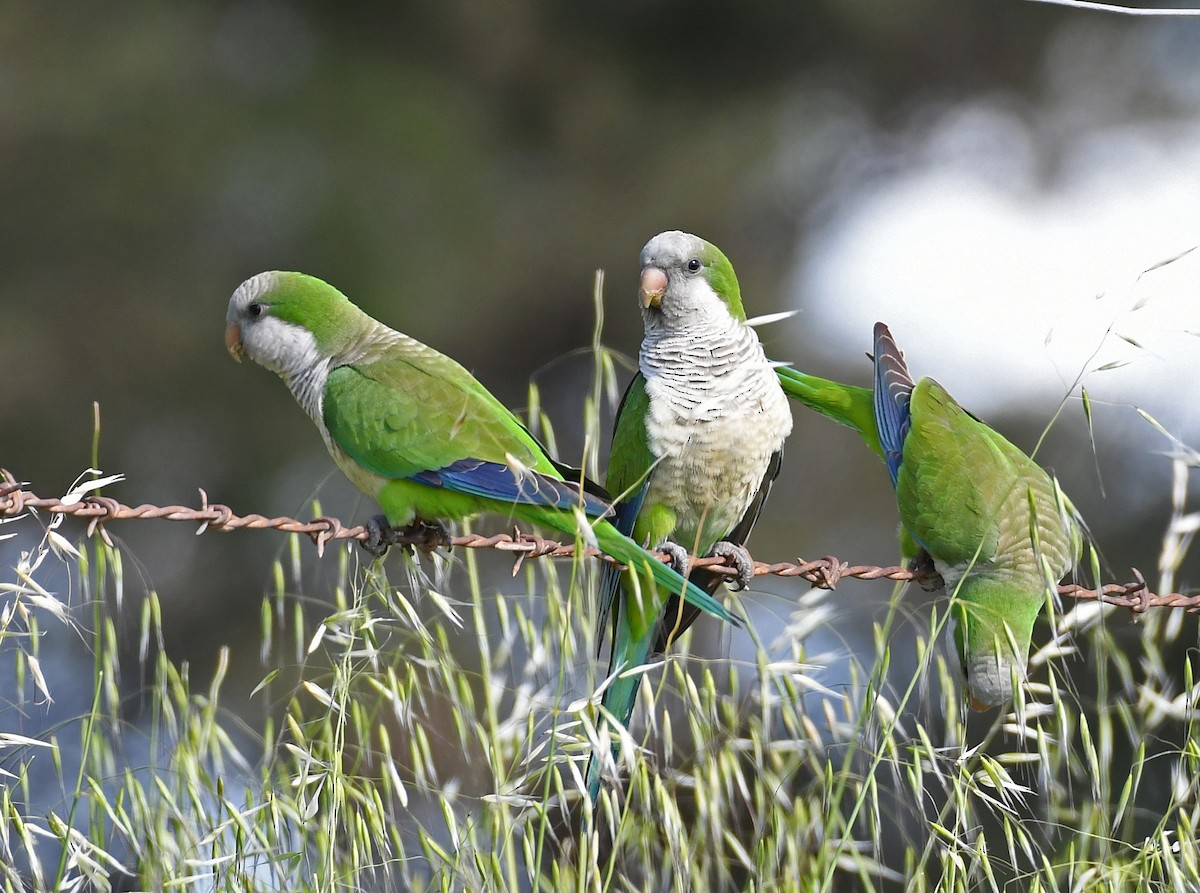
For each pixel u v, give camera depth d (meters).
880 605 8.51
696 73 24.27
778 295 23.41
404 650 8.26
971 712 9.98
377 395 8.71
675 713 9.38
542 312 23.19
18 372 20.91
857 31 23.70
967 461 9.41
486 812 7.46
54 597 7.29
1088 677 11.41
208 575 21.56
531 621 8.24
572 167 23.62
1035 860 8.27
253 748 17.80
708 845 8.37
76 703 16.05
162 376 21.61
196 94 22.11
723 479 9.80
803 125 23.97
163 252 21.64
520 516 8.40
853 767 9.15
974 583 9.22
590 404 8.05
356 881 7.39
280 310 9.27
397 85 22.80
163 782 7.37
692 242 9.82
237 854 7.26
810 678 7.96
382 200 22.00
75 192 21.34
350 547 8.80
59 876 6.96
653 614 8.23
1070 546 9.23
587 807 7.29
